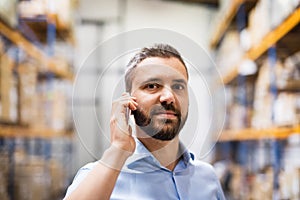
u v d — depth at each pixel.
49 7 3.34
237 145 4.90
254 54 3.04
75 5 5.07
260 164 3.72
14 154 3.23
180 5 5.92
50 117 3.86
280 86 2.63
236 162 4.74
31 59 3.47
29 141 4.21
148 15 5.93
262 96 3.00
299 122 2.31
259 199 3.00
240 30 3.75
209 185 1.39
